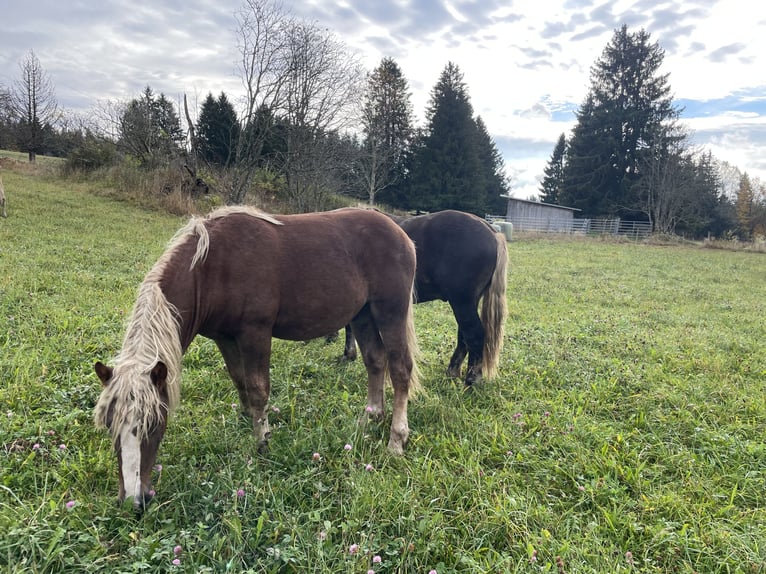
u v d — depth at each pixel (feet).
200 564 6.59
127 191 54.60
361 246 10.93
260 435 9.79
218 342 10.30
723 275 45.34
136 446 6.81
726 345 18.95
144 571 6.37
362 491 8.07
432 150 119.55
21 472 8.25
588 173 126.00
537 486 8.94
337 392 12.87
